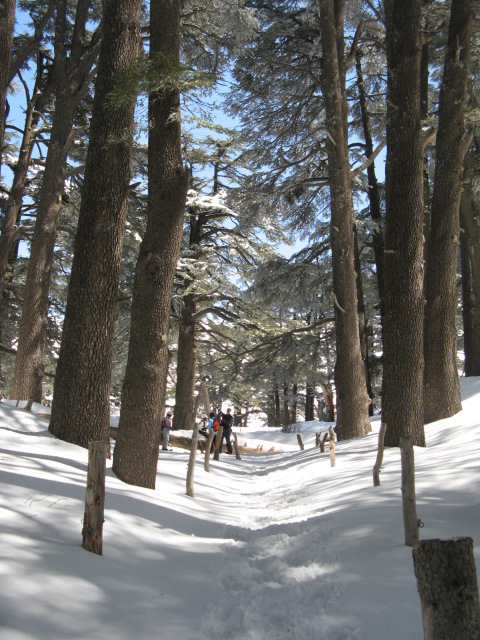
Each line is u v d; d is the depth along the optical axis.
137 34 10.84
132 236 21.75
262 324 24.31
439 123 14.91
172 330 27.94
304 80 20.48
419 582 2.72
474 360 21.53
